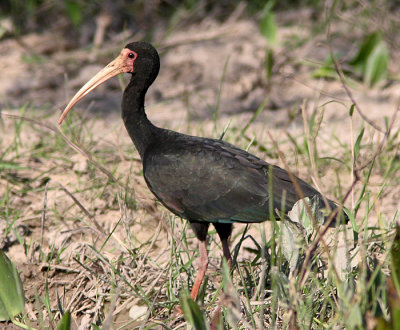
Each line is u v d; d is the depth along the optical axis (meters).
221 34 18.86
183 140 9.18
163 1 21.34
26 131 14.20
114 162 12.42
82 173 12.16
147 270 8.97
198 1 21.02
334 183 11.79
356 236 7.88
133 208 11.07
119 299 8.52
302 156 12.50
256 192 8.45
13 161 12.67
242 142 13.13
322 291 7.59
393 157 11.80
